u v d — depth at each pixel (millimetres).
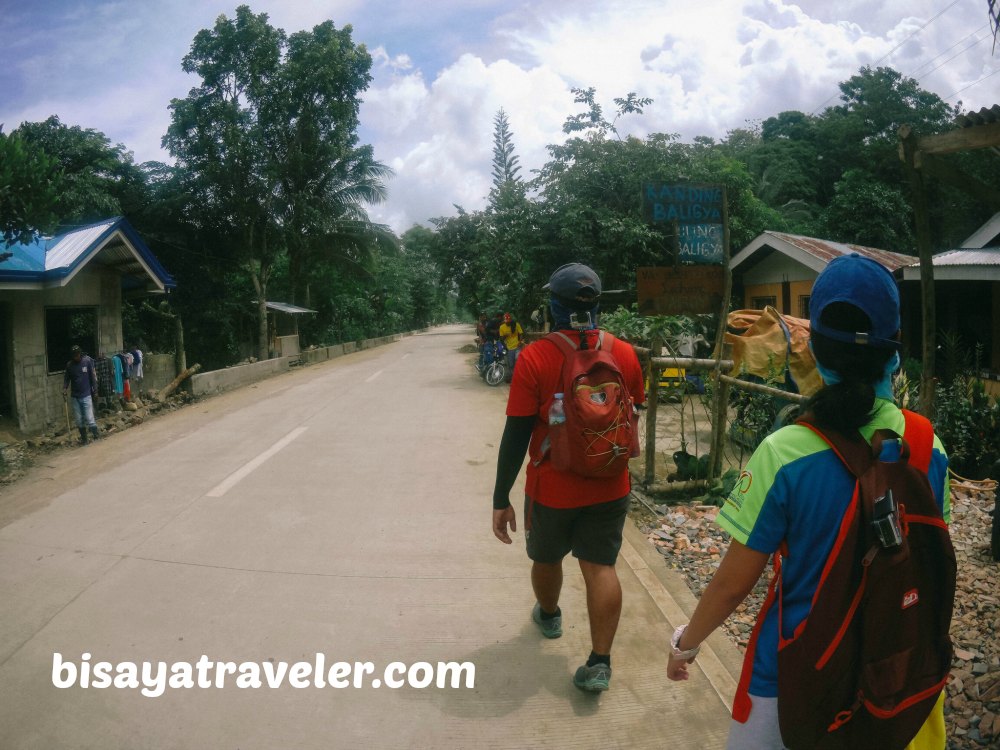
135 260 13086
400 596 3834
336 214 25859
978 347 8367
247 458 7387
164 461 7410
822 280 1409
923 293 5195
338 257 29016
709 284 5727
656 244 13836
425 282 60469
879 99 30359
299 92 22719
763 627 1441
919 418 1393
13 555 4602
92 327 13188
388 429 9016
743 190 17828
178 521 5215
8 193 7500
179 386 14859
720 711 2766
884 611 1224
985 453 5742
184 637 3420
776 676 1403
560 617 3326
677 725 2682
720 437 5500
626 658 3152
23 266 10781
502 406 11164
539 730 2666
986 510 4785
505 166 14641
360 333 34594
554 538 2779
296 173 23812
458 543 4648
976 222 23703
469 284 29984
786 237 12109
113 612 3703
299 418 10117
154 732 2707
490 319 15617
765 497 1362
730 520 1412
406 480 6340
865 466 1287
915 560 1249
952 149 4547
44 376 11344
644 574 4074
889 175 27672
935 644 1282
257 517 5273
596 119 14812
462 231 29797
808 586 1333
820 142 31625
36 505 5844
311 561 4355
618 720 2717
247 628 3498
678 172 14477
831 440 1322
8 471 7398
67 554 4578
